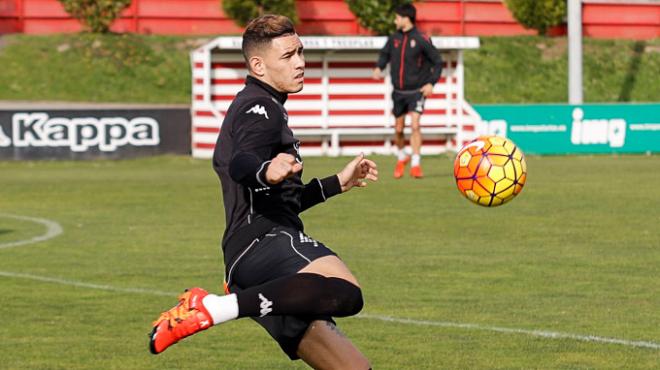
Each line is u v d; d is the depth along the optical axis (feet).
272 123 57.88
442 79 290.15
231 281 60.13
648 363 81.71
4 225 160.25
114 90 414.82
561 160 269.03
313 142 287.07
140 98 412.16
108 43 437.99
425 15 487.61
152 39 449.89
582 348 86.33
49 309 102.37
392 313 99.40
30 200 190.80
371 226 156.25
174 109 273.13
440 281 114.83
